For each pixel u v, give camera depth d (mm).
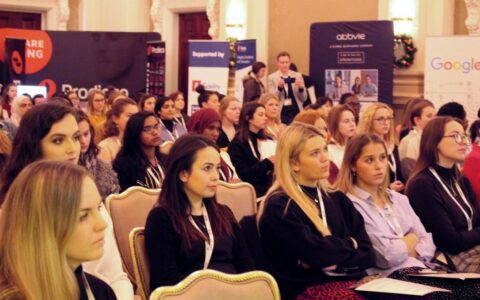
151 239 3662
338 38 10617
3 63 14008
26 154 3186
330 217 4137
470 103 9664
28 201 2139
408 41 10633
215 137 6859
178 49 15148
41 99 10680
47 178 2158
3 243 2141
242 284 2799
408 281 4051
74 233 2176
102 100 9398
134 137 5258
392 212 4562
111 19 15773
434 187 4949
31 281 2100
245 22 12820
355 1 11641
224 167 6055
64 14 15930
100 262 3346
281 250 4020
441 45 9766
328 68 10727
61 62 14180
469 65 9648
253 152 6570
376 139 4520
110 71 14117
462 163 5695
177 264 3672
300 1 12266
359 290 3721
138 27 15477
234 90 12234
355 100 9766
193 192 3740
